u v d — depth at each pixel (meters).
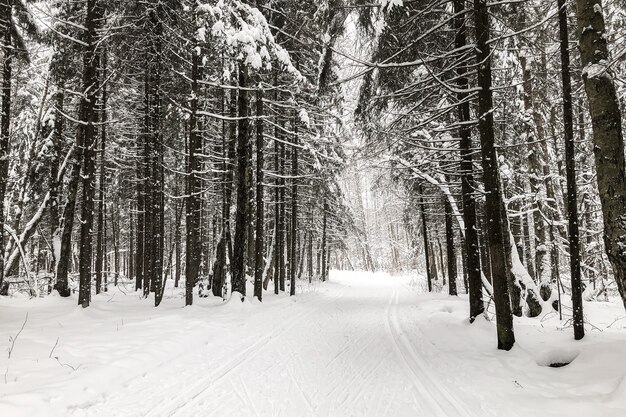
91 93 12.09
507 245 13.48
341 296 23.80
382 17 7.86
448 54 8.50
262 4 15.02
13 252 15.66
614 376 5.75
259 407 5.51
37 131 15.00
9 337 8.04
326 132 18.67
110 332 9.04
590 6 5.48
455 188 18.69
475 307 10.67
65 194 20.14
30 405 4.79
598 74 5.28
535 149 14.22
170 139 17.39
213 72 15.30
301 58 17.53
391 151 13.58
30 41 15.75
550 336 8.81
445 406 5.50
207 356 8.02
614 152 5.20
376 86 9.51
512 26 9.84
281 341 9.81
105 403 5.40
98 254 20.52
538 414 4.98
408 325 12.50
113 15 12.16
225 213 18.06
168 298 17.53
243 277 14.70
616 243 5.12
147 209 18.56
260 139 17.80
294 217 22.41
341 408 5.52
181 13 13.00
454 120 12.38
